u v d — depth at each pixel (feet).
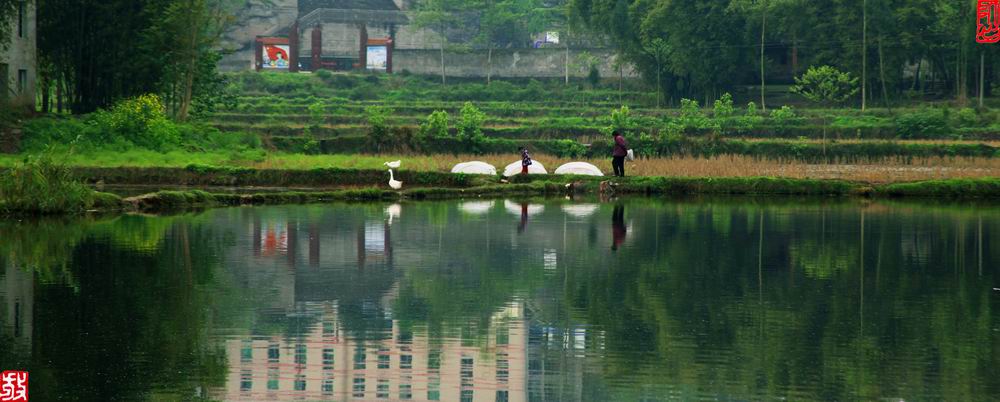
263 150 137.49
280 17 323.98
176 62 147.33
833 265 53.42
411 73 299.58
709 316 40.42
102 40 142.82
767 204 91.76
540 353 35.04
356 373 32.73
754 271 51.26
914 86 244.01
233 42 319.47
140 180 107.04
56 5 139.54
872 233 67.51
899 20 226.79
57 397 29.30
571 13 274.77
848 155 144.66
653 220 75.31
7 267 50.24
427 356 34.73
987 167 122.93
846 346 35.68
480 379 32.17
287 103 253.44
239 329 37.88
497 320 39.73
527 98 270.87
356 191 94.84
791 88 227.40
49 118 129.90
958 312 41.39
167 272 49.52
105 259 53.31
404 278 48.75
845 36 233.35
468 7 310.65
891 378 31.78
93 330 37.17
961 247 60.59
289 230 67.26
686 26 243.40
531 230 68.18
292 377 32.12
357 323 39.19
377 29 318.24
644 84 272.92
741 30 245.04
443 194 98.68
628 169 115.75
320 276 49.19
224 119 212.02
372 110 216.54
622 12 257.55
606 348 35.53
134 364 32.91
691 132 190.19
